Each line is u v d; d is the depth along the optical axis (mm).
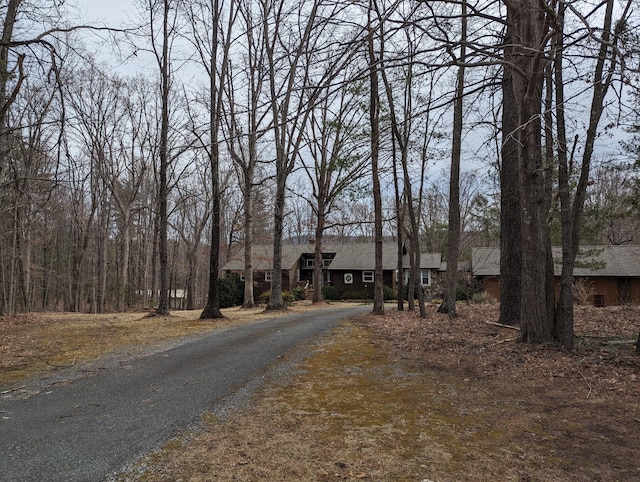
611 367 5945
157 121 28438
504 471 3295
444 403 4973
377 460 3488
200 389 5613
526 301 7430
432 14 6172
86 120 28984
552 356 6617
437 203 42625
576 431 4059
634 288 25625
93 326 12391
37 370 6863
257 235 34406
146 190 36938
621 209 17859
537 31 6434
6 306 23344
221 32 15172
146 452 3643
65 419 4508
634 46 4285
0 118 10789
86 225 34969
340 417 4520
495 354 7109
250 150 21172
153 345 9055
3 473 3268
